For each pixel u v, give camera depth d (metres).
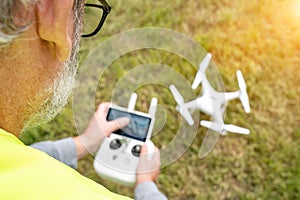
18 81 0.61
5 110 0.62
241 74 2.07
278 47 2.14
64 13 0.59
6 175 0.56
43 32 0.59
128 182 1.65
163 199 1.60
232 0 2.22
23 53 0.59
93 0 1.25
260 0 2.21
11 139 0.61
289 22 2.19
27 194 0.56
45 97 0.67
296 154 1.98
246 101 2.02
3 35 0.56
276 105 2.05
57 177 0.59
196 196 1.92
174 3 2.22
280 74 2.10
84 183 0.72
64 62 0.68
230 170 1.96
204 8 2.22
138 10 2.20
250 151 1.98
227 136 1.99
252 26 2.18
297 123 2.03
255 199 1.93
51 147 1.59
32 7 0.56
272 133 2.01
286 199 1.93
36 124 0.73
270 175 1.96
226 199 1.93
